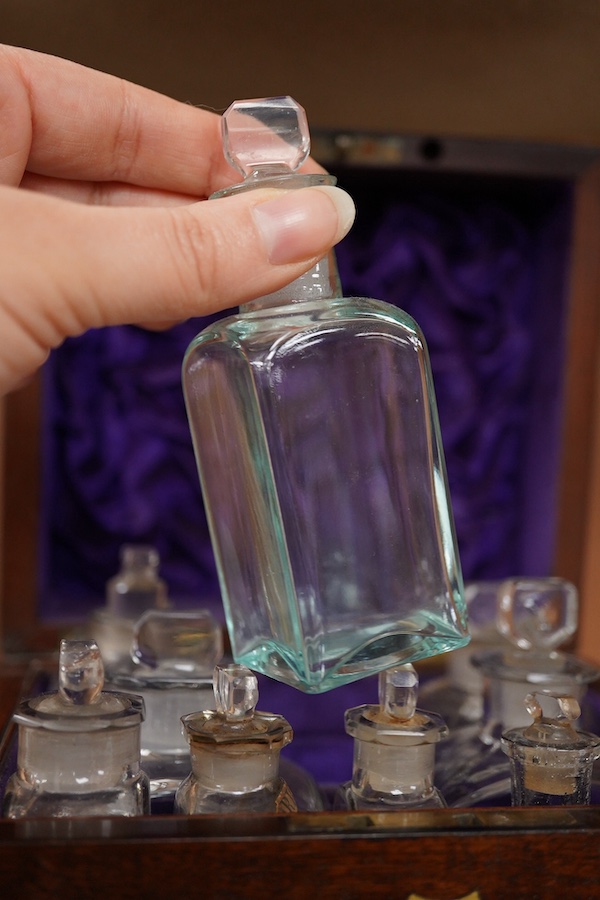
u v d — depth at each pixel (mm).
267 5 387
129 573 392
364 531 247
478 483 512
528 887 231
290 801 247
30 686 338
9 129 325
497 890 231
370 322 249
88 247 254
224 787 243
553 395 467
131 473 511
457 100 411
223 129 270
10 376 272
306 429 244
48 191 354
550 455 468
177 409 517
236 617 265
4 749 265
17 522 432
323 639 243
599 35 395
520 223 490
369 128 416
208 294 259
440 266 485
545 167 433
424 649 253
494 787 269
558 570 460
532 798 251
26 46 382
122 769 242
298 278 262
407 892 229
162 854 225
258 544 252
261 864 227
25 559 433
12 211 254
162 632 292
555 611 322
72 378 492
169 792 261
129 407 510
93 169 348
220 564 268
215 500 265
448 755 293
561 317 456
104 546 514
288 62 395
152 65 389
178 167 351
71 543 505
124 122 341
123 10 382
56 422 488
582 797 251
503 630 329
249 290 261
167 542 525
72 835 225
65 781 238
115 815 238
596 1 392
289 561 242
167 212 258
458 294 490
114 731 240
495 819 234
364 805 251
